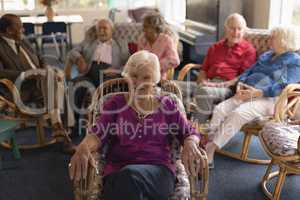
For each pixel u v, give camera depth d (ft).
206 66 11.95
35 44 20.92
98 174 6.65
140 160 6.73
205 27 16.46
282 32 10.01
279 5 13.74
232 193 8.94
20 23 11.49
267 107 9.87
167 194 6.36
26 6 25.26
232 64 11.49
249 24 15.15
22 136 12.24
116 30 13.21
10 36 11.37
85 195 6.00
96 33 12.66
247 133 10.19
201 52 15.76
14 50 11.40
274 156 7.77
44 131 12.62
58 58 20.95
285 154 7.54
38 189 9.15
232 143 11.55
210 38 15.71
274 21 13.82
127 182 6.08
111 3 25.79
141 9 22.88
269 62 10.50
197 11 17.35
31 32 20.45
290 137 7.97
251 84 10.50
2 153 11.05
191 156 6.30
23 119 10.54
